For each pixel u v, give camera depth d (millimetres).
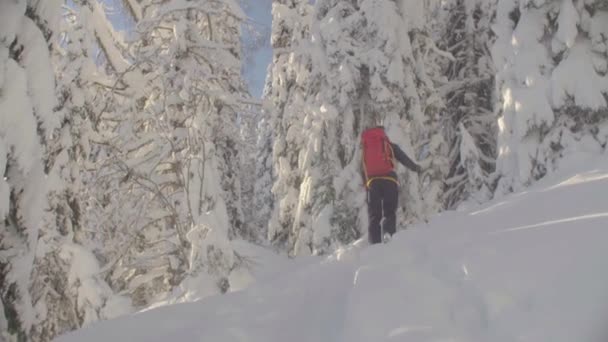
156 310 4105
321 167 10359
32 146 3246
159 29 10211
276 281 4535
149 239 9891
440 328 2830
